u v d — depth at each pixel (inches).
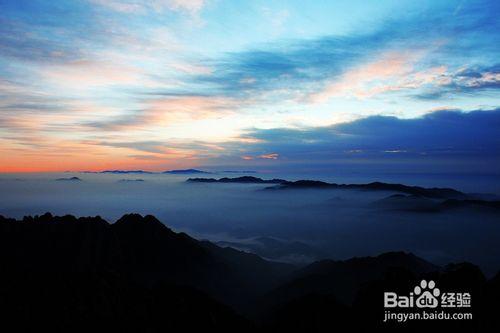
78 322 1312.7
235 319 1744.6
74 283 1507.1
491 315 1317.7
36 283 1475.1
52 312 1325.0
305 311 1829.5
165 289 1771.7
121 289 1603.1
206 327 1549.0
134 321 1412.4
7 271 1558.8
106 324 1336.1
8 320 1245.1
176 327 1481.3
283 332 1759.4
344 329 1600.6
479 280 1557.6
